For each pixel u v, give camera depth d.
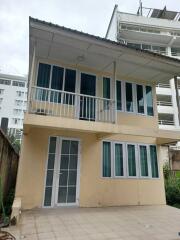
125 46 6.70
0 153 6.18
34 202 6.66
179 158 14.91
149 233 4.63
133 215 6.31
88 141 7.88
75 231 4.64
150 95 9.49
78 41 6.46
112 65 8.05
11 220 4.95
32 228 4.75
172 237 4.39
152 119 9.20
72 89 7.95
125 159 8.34
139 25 24.80
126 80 9.12
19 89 41.75
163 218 6.00
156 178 8.70
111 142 8.31
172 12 27.09
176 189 9.54
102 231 4.70
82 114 7.82
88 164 7.67
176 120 22.92
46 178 6.99
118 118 8.52
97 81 8.55
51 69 7.78
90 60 7.75
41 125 5.88
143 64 7.82
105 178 7.80
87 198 7.34
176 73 8.44
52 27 5.80
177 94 8.42
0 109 40.00
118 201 7.76
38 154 7.04
